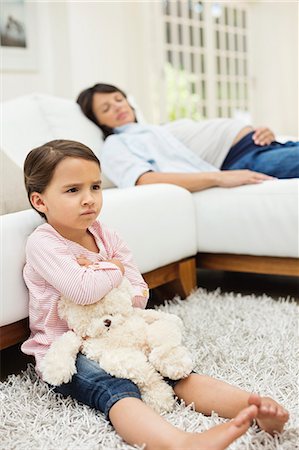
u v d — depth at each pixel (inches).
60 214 48.6
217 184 75.3
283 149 81.3
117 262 50.8
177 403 44.4
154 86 173.5
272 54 210.7
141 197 67.7
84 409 43.9
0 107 80.6
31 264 49.4
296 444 37.9
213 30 192.9
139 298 51.7
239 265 76.7
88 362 44.3
